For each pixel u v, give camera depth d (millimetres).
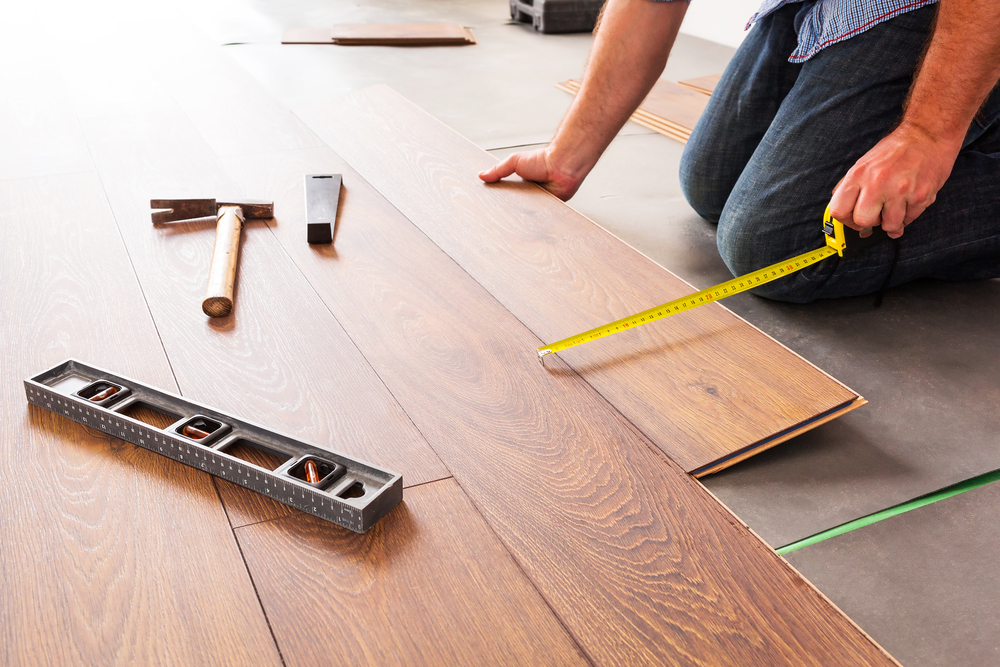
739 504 1189
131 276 1530
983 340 1688
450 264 1606
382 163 2115
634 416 1194
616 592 899
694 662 820
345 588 890
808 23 1771
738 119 2066
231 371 1257
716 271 1995
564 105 3297
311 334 1362
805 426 1192
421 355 1317
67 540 936
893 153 1427
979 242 1759
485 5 5359
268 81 3494
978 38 1329
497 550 949
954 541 1147
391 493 983
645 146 2873
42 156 2107
